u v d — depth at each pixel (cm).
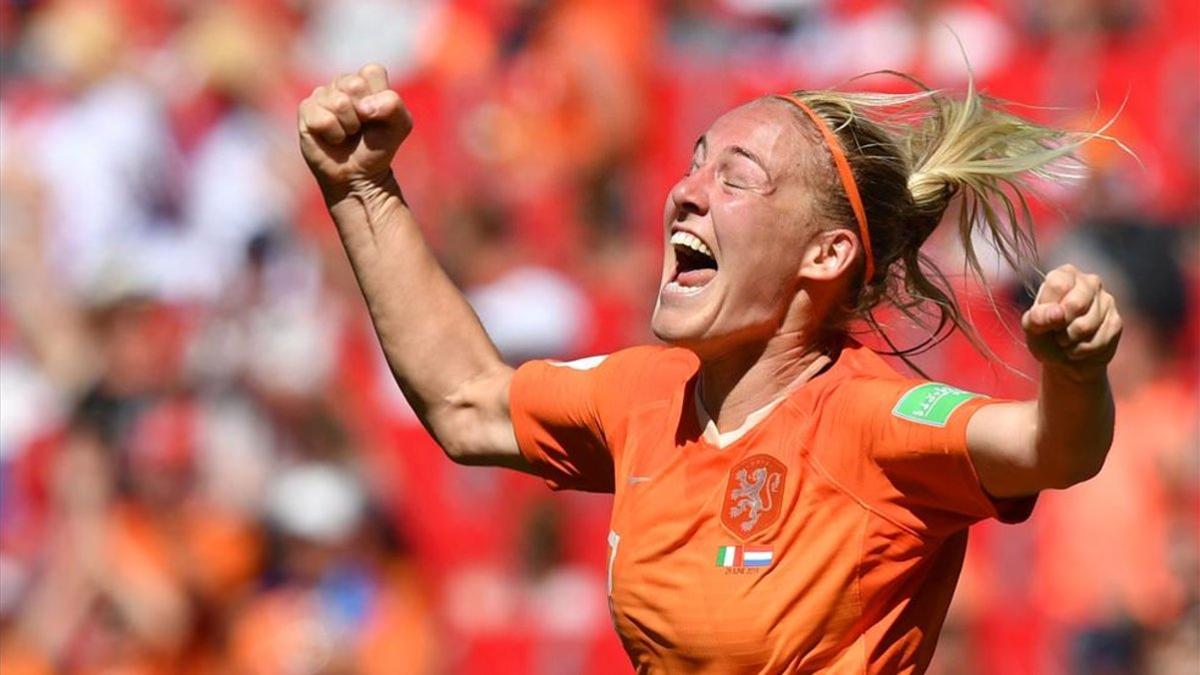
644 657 1034
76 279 3669
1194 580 2636
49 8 4228
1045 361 872
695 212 1054
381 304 1206
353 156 1195
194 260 3647
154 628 2627
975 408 943
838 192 1044
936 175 1073
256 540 2658
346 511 2655
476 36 3859
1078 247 2942
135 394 2998
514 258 3256
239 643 2589
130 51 4056
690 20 3656
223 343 3384
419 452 3055
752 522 1000
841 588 982
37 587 2753
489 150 3634
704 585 1004
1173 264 2927
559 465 1162
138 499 2756
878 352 1111
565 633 2683
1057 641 2581
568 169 3491
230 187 3744
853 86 3397
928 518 980
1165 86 3262
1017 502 948
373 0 4031
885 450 970
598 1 3662
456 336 1205
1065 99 3303
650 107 3559
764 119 1058
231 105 3856
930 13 3431
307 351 3328
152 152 3788
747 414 1044
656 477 1050
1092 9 3359
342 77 1193
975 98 1084
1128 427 2712
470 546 2888
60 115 3931
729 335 1040
